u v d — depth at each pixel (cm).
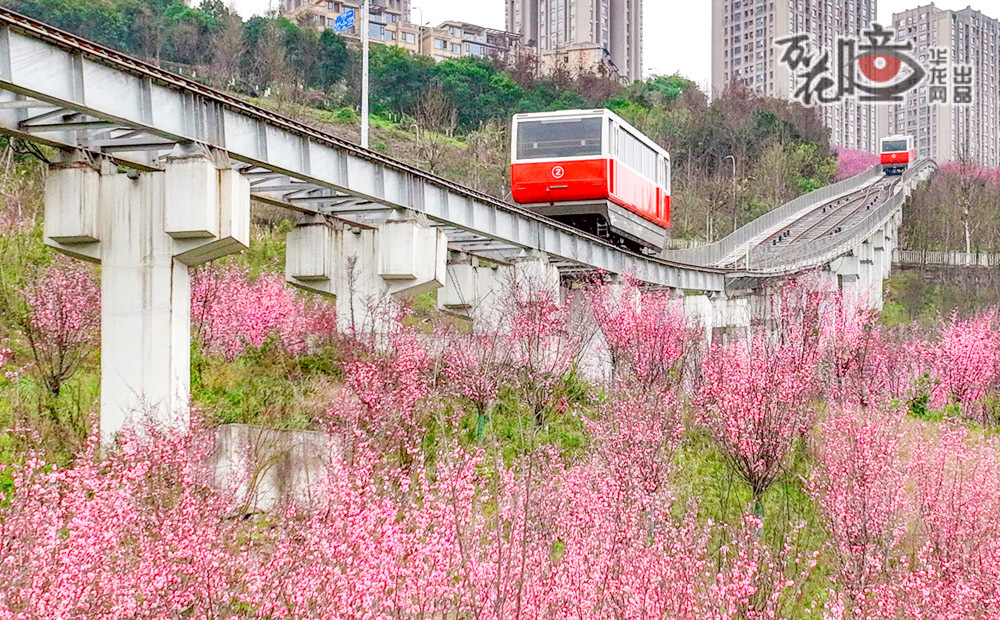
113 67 1784
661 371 2611
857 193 8619
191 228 1923
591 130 3559
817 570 1820
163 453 1505
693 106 10294
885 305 6181
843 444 2127
